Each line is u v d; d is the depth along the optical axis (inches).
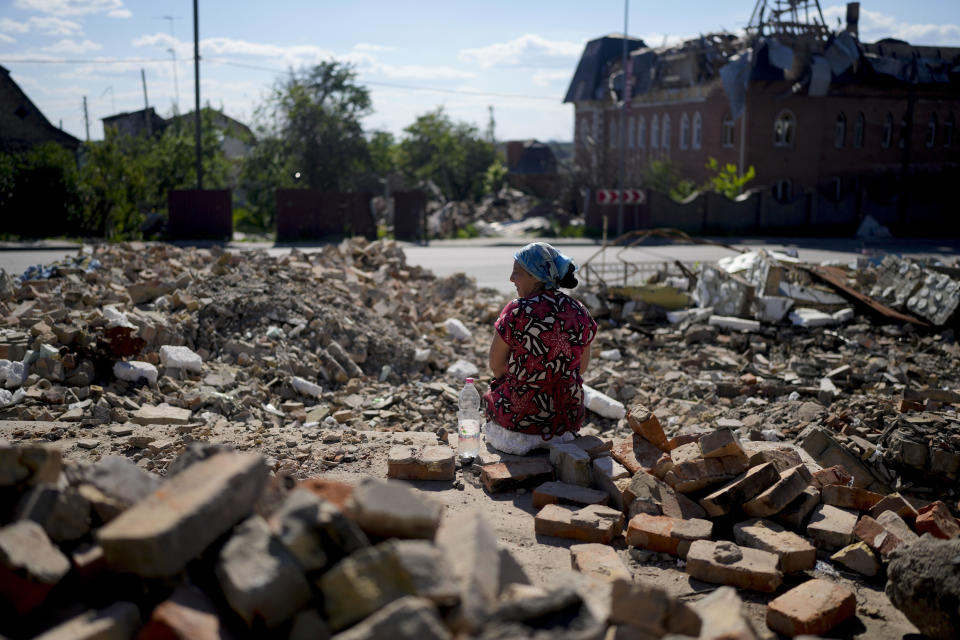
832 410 281.6
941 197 1544.0
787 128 1480.1
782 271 438.0
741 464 152.8
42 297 328.8
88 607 80.2
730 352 392.5
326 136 1605.6
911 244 1195.3
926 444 203.2
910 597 109.2
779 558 130.6
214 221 1138.0
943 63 1560.0
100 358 269.7
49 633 71.7
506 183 2354.8
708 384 330.0
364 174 1726.1
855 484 203.5
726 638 80.7
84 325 288.5
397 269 547.5
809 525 143.3
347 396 305.0
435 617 67.7
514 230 1601.9
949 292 406.9
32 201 1142.3
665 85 1688.0
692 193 1473.9
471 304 497.7
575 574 94.9
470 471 179.6
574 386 180.1
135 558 75.0
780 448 197.5
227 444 203.5
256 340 326.0
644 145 1819.6
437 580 73.9
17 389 246.8
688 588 126.4
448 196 2180.1
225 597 77.0
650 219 1330.0
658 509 148.9
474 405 216.4
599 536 141.9
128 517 79.4
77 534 84.7
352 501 85.0
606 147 1620.3
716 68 1529.3
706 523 140.7
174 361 281.6
